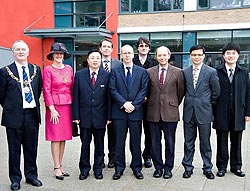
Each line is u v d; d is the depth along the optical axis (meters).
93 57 4.77
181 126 8.84
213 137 7.43
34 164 4.66
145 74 4.84
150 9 17.89
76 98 4.85
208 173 4.85
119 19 18.44
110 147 5.41
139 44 5.35
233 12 16.44
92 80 4.83
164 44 17.75
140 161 4.98
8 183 4.71
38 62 20.27
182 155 6.05
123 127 4.86
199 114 4.82
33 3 20.16
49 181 4.78
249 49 16.30
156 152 4.95
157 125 4.91
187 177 4.88
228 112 4.85
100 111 4.83
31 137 4.57
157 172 4.95
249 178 4.85
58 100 4.75
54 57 4.77
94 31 17.62
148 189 4.45
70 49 19.72
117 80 4.78
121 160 4.96
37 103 4.54
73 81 4.92
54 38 19.95
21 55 4.36
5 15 20.62
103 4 19.05
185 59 17.44
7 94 4.40
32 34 18.89
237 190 4.39
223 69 4.87
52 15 19.94
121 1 18.39
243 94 4.85
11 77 4.35
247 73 4.89
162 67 4.86
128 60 4.75
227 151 4.96
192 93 4.85
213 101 4.84
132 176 4.98
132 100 4.76
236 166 5.00
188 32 17.28
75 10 19.59
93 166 5.07
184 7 17.23
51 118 4.76
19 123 4.41
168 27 17.55
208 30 16.88
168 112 4.81
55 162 4.90
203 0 16.94
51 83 4.73
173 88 4.85
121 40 18.53
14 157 4.46
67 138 4.87
